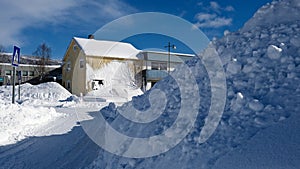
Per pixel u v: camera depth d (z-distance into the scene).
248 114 3.10
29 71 44.16
